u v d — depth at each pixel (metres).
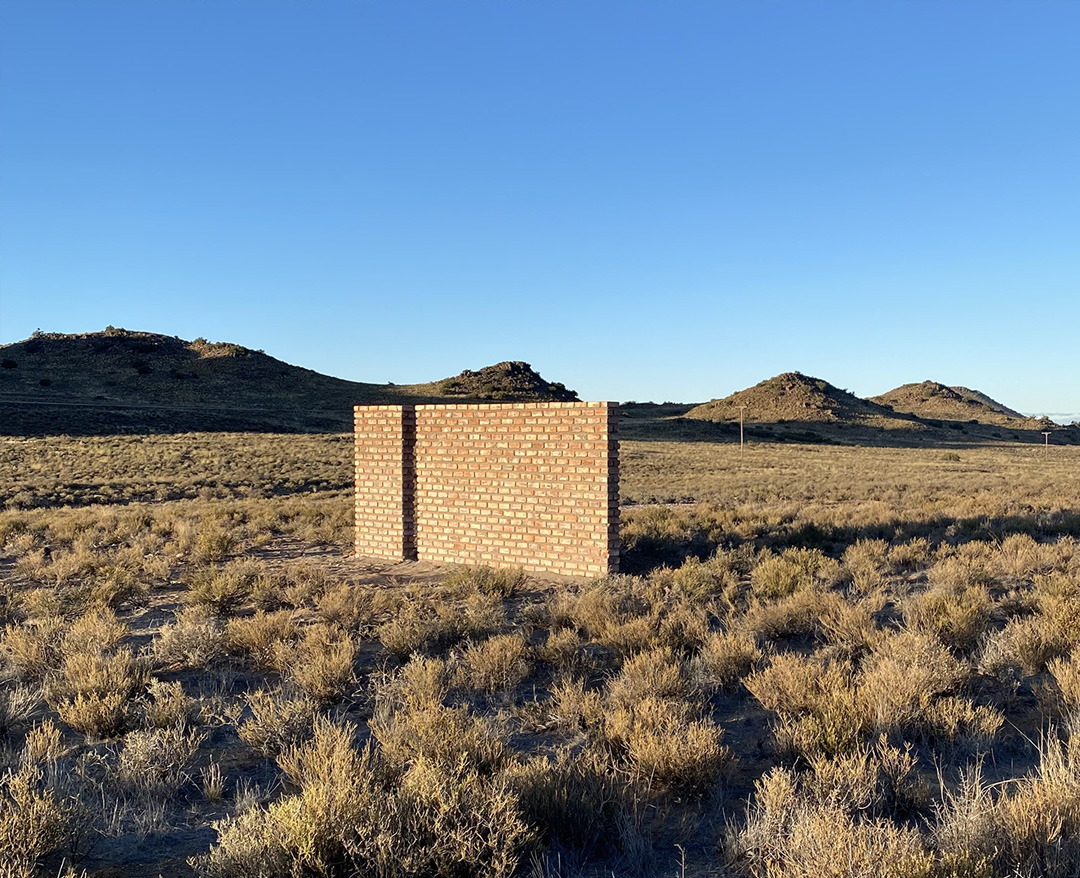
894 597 11.19
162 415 77.06
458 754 5.16
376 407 16.03
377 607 10.57
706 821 4.75
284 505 25.94
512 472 14.53
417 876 3.74
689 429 115.94
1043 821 3.92
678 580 12.22
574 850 4.28
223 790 5.23
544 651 8.29
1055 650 7.68
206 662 8.16
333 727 5.77
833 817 3.93
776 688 6.80
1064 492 33.50
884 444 110.38
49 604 10.31
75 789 4.97
